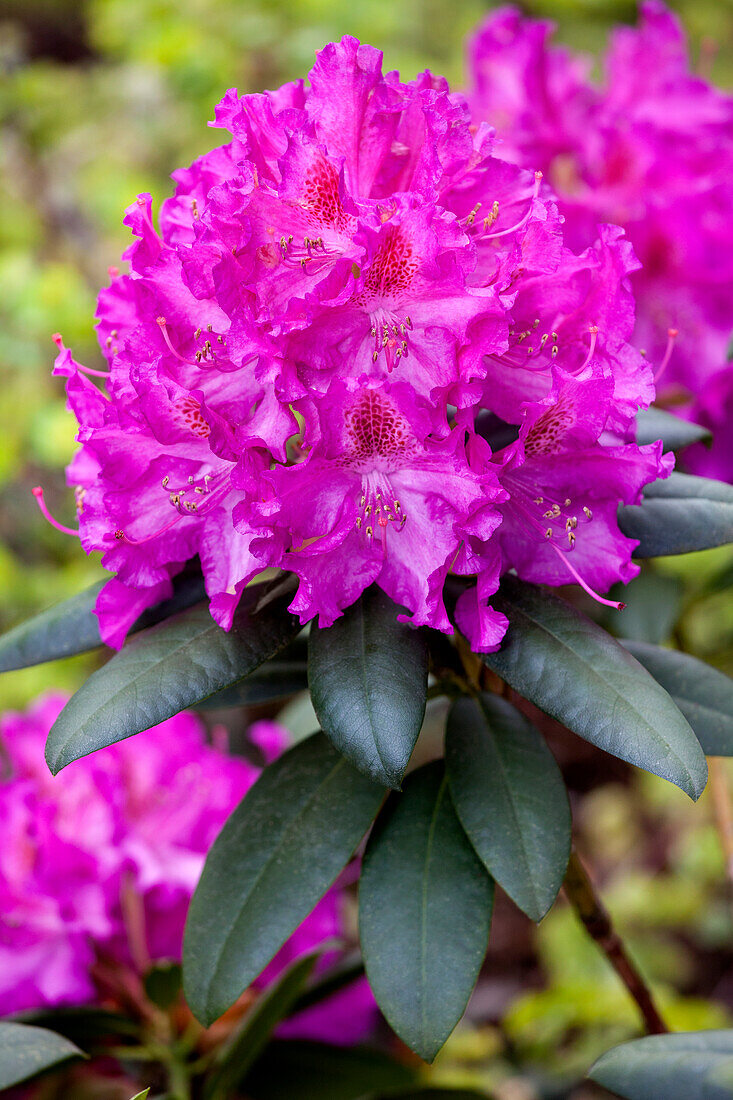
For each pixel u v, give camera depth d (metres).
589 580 0.62
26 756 0.76
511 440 0.62
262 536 0.57
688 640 0.87
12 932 0.73
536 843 0.60
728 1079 0.54
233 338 0.57
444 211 0.57
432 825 0.63
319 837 0.63
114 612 0.62
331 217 0.58
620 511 0.64
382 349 0.58
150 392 0.58
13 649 0.64
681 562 1.56
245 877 0.63
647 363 0.60
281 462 0.58
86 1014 0.71
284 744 0.82
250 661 0.59
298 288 0.58
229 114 0.59
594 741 0.58
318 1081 0.77
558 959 1.43
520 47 0.87
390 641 0.59
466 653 0.66
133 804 0.77
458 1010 0.59
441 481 0.59
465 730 0.64
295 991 0.72
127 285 0.62
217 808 0.78
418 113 0.59
